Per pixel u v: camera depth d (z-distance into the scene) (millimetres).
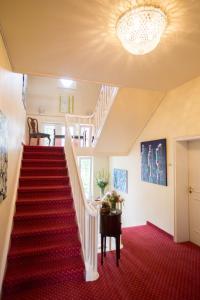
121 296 2199
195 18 1722
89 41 2105
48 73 2938
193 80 3271
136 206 5215
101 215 2934
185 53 2324
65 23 1817
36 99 7230
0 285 2143
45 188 3549
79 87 7680
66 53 2359
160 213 4148
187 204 3703
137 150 5211
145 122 4691
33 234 2822
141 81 3273
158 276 2576
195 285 2398
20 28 1892
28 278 2305
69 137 4086
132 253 3199
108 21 1789
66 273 2465
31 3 1576
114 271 2686
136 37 1749
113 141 5301
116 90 3855
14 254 2520
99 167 7379
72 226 3039
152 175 4410
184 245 3504
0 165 2037
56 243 2812
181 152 3701
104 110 4695
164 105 4062
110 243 3320
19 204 3215
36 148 4578
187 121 3422
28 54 2389
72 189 3557
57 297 2182
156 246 3459
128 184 5727
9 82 2588
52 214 3137
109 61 2549
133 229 4289
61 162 4293
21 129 4172
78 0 1546
